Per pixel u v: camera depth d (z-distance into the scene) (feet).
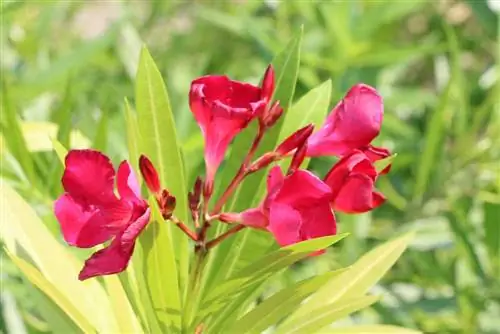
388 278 3.42
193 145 3.08
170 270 2.41
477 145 3.47
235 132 2.40
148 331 2.52
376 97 2.40
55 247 2.57
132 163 2.54
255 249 2.55
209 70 4.51
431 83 5.25
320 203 2.30
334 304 2.46
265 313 2.43
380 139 3.59
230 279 2.40
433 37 4.46
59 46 4.74
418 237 3.43
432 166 3.38
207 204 2.41
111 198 2.29
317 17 3.88
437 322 3.34
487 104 3.43
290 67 2.60
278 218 2.31
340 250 3.36
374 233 3.58
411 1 3.70
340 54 3.65
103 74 4.28
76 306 2.55
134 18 4.61
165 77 4.30
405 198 3.83
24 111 3.39
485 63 4.87
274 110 2.39
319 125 2.63
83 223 2.29
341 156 2.42
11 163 2.97
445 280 3.33
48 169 3.00
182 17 4.99
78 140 3.00
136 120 2.55
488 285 3.23
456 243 3.30
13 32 3.93
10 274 3.02
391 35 3.99
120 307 2.56
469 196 3.48
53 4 3.95
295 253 2.34
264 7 4.81
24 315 2.94
